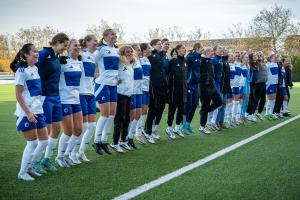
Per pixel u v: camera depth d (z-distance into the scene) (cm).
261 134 1023
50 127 630
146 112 912
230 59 1180
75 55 666
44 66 614
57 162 681
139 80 840
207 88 1030
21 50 572
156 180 579
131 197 498
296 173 618
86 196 504
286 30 5894
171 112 961
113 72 753
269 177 593
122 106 786
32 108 580
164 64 922
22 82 567
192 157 742
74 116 676
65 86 659
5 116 1426
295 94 2655
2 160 725
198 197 497
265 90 1310
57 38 621
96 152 775
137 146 866
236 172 624
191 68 994
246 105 1260
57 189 536
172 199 490
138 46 872
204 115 1048
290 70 1464
